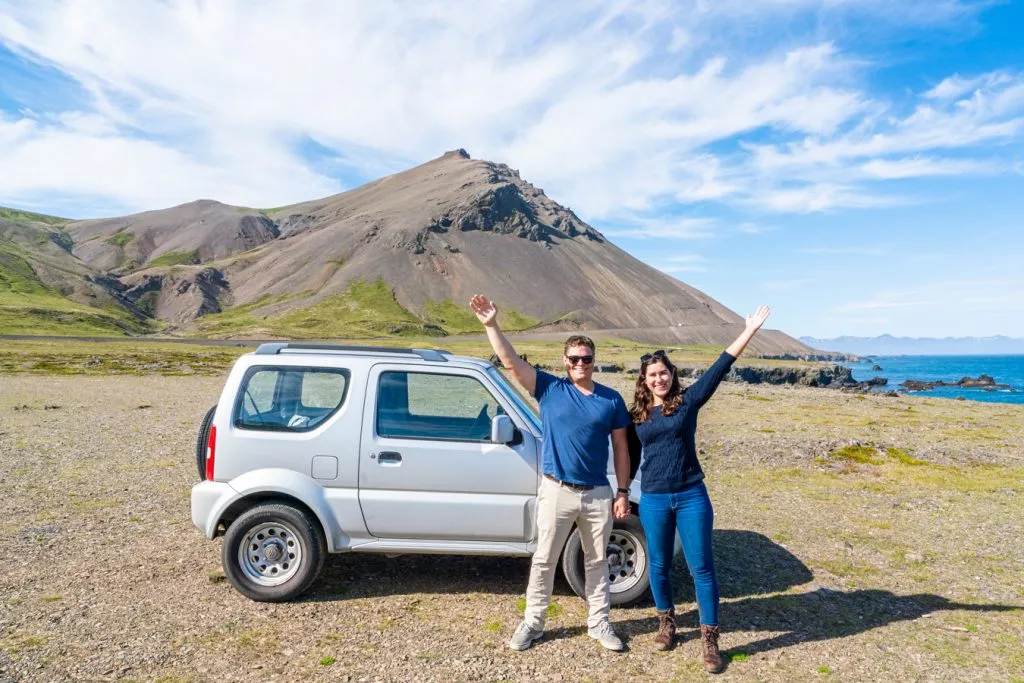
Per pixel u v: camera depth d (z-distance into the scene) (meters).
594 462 4.50
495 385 5.63
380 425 5.47
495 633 4.87
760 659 4.57
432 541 5.41
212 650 4.43
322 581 5.87
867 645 4.85
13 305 169.75
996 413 25.81
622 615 5.34
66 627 4.76
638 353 138.88
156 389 27.98
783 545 7.47
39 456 11.73
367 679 4.08
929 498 10.20
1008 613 5.58
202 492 5.36
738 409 25.16
